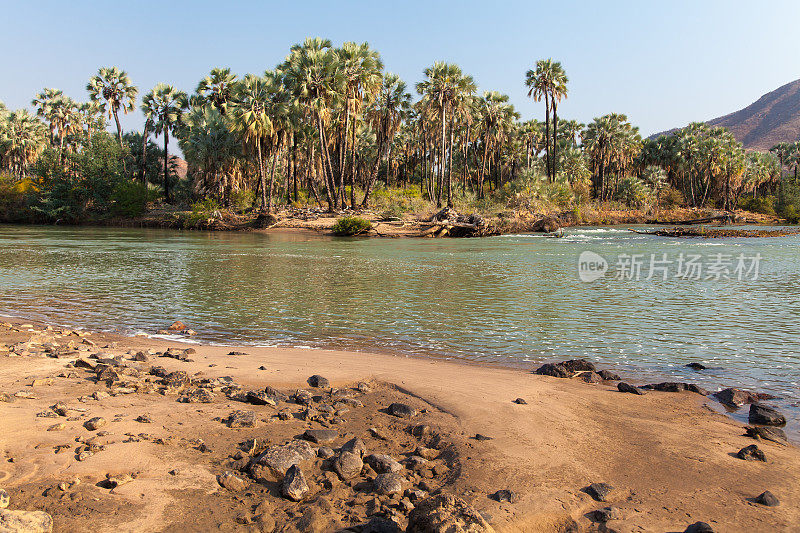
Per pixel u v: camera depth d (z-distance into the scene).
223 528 3.01
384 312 11.25
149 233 41.75
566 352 8.13
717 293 13.86
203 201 49.34
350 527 3.10
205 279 16.34
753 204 77.94
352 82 43.78
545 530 3.16
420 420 5.03
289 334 9.25
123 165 56.75
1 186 56.28
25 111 67.69
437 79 47.25
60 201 52.84
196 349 8.02
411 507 3.34
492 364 7.43
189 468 3.75
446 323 10.17
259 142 44.72
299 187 67.50
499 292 13.92
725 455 4.36
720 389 6.39
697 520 3.30
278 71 44.75
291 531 3.01
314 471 3.81
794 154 95.75
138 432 4.38
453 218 43.16
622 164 81.06
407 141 78.81
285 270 18.77
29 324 9.74
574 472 3.95
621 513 3.36
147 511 3.15
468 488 3.61
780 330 9.65
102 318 10.55
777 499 3.57
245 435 4.44
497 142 66.38
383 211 46.25
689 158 78.00
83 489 3.33
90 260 21.59
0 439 4.11
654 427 4.99
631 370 7.23
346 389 5.99
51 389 5.59
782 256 24.03
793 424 5.18
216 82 52.00
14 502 3.13
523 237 40.16
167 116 57.19
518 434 4.67
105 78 58.62
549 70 57.44
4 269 18.38
